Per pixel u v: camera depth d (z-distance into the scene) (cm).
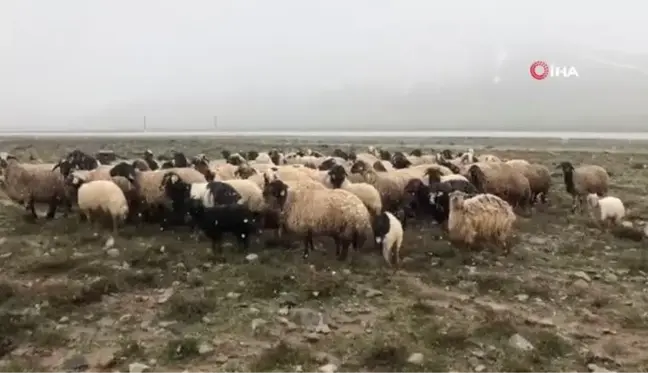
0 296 1017
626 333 933
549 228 1667
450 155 2673
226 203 1419
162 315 972
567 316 1006
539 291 1108
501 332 909
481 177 1806
